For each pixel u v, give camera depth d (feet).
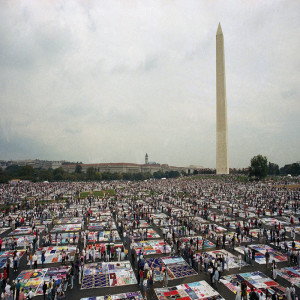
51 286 66.54
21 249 108.06
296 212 177.27
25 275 81.61
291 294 62.18
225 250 102.89
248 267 85.97
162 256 98.32
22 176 572.92
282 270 83.41
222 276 79.61
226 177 447.42
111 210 181.16
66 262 92.73
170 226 142.31
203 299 66.39
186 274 81.92
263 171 425.69
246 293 62.64
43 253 89.76
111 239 118.52
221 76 460.55
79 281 76.38
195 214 167.94
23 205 206.90
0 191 307.99
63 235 127.44
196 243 111.04
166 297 67.56
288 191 272.51
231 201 222.69
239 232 122.72
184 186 349.61
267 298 60.95
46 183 469.57
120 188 363.15
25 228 142.82
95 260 94.27
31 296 64.23
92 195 277.64
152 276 74.95
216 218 161.68
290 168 613.52
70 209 196.75
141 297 67.62
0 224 150.61
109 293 69.97
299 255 88.17
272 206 190.19
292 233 118.32
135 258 96.27
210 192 288.10
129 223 142.61
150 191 314.35
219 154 468.34
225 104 460.55
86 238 114.52
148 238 121.80
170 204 217.97
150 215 161.99
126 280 78.02
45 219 164.35
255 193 260.21
